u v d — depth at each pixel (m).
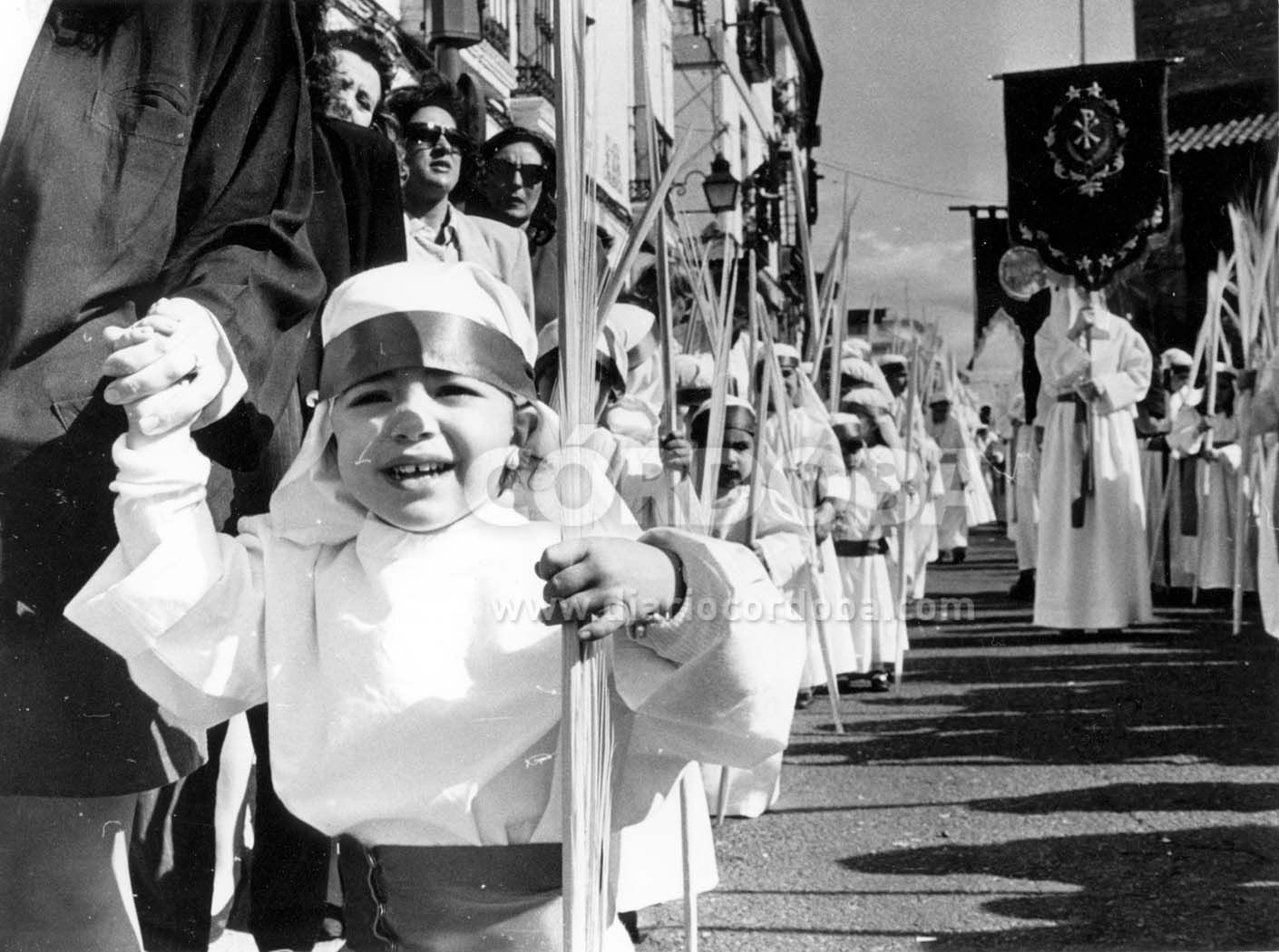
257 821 2.52
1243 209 7.32
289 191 2.40
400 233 2.98
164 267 2.29
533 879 1.75
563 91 1.70
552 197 4.12
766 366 3.40
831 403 4.76
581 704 1.61
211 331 1.86
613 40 4.71
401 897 1.75
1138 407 8.00
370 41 3.73
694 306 3.94
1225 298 7.96
